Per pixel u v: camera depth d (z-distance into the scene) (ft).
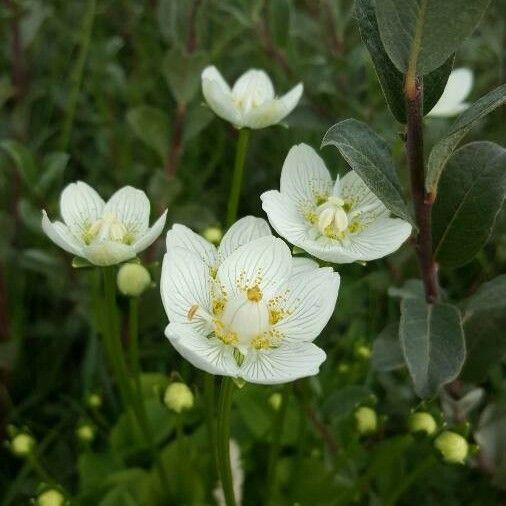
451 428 0.42
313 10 0.79
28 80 0.77
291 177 0.43
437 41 0.34
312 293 0.38
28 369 0.67
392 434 0.59
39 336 0.68
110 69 0.80
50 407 0.62
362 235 0.42
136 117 0.62
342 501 0.47
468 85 0.68
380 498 0.52
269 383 0.34
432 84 0.39
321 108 0.69
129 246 0.40
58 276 0.62
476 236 0.41
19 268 0.66
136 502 0.50
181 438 0.47
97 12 0.83
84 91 0.83
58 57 0.83
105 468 0.52
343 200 0.42
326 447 0.53
